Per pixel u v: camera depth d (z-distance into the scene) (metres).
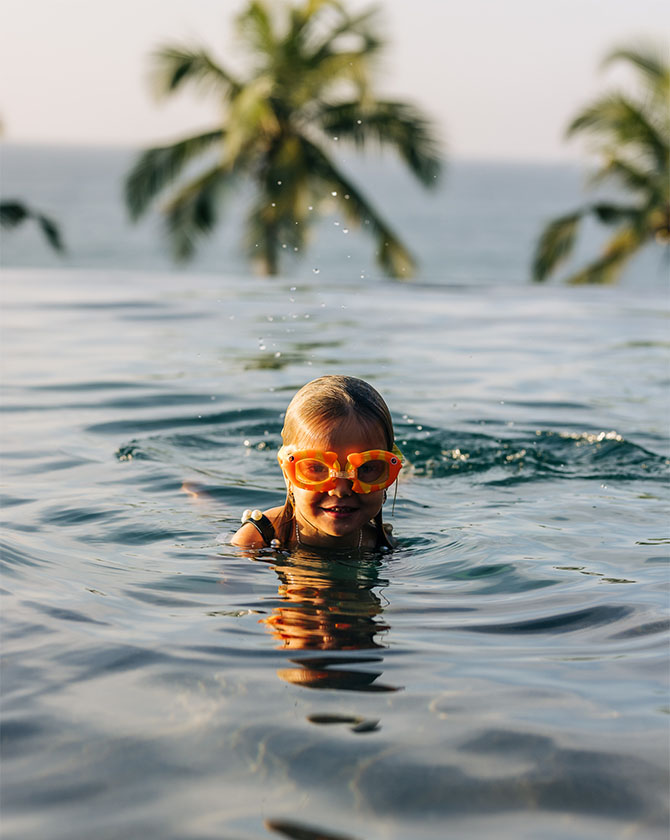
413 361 6.46
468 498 3.47
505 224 100.75
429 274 51.31
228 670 1.78
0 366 5.88
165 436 4.28
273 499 3.36
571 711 1.62
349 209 21.34
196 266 51.78
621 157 21.41
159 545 2.77
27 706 1.60
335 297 10.32
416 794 1.33
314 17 20.39
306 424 2.84
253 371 5.94
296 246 20.89
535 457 4.07
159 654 1.86
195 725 1.54
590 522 3.10
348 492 2.75
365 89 20.25
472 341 7.39
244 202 21.58
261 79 19.94
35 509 3.10
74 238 68.44
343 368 6.14
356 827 1.25
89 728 1.53
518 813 1.29
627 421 4.79
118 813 1.28
